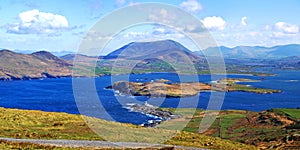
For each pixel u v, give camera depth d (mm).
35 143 37906
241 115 162375
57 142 39906
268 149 89062
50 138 44344
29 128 54188
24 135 46531
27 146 34781
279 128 128625
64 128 54594
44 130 52625
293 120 142375
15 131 50469
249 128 128875
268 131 121938
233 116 159500
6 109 73938
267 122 143250
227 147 50062
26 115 66250
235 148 50844
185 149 39562
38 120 62156
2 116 63156
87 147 35281
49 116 66938
